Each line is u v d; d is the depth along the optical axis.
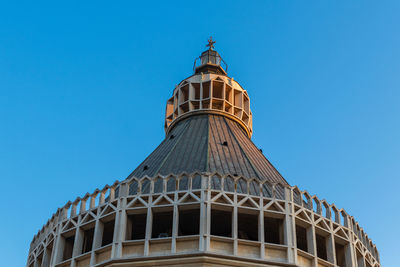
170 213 46.81
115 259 43.94
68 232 49.03
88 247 50.47
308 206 49.06
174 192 46.47
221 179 47.12
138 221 48.25
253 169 55.28
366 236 53.56
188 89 68.25
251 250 44.38
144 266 43.53
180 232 48.19
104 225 48.34
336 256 50.00
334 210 50.66
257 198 46.69
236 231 44.69
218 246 44.00
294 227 46.03
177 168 53.75
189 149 57.19
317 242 50.44
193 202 45.50
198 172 47.22
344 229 49.91
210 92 66.88
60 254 48.66
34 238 56.38
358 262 50.50
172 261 43.22
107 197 51.56
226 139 60.31
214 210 46.16
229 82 69.25
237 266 43.28
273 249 44.78
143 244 44.69
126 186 48.00
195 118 64.94
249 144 62.59
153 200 46.62
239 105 68.69
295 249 44.84
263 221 45.53
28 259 55.62
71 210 50.22
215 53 76.44
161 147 61.22
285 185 48.31
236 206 45.66
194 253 42.94
